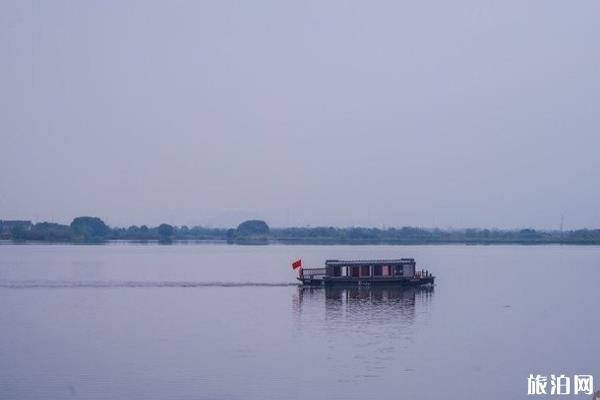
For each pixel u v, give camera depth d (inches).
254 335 2965.1
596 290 4781.0
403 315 3523.6
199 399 2070.6
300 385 2201.0
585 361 2534.5
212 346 2736.2
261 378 2276.1
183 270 6806.1
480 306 3890.3
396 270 4867.1
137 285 5044.3
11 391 2150.6
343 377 2293.3
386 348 2709.2
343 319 3380.9
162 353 2615.7
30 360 2517.2
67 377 2292.1
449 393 2145.7
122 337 2925.7
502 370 2406.5
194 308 3767.2
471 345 2778.1
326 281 4805.6
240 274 6254.9
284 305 3897.6
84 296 4340.6
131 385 2206.0
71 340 2864.2
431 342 2822.3
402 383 2235.5
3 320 3363.7
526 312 3654.0
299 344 2773.1
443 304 3964.1
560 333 3038.9
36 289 4751.5
